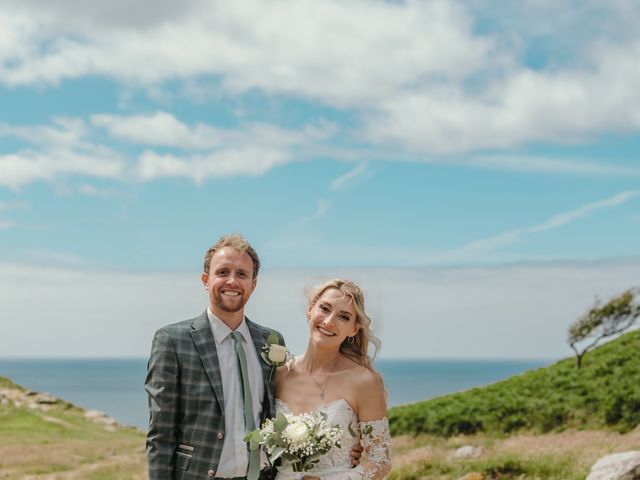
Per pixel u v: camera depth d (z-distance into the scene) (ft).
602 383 79.00
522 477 55.62
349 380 19.27
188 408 17.81
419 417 83.97
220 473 17.66
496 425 77.71
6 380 165.99
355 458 18.95
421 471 62.54
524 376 92.79
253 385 18.79
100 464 85.51
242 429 18.02
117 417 399.65
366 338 19.86
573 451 61.05
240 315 19.02
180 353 18.06
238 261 18.58
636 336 89.97
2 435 115.24
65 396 594.65
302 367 19.75
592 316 89.97
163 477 17.49
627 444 61.16
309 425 17.76
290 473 18.02
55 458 88.43
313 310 19.63
